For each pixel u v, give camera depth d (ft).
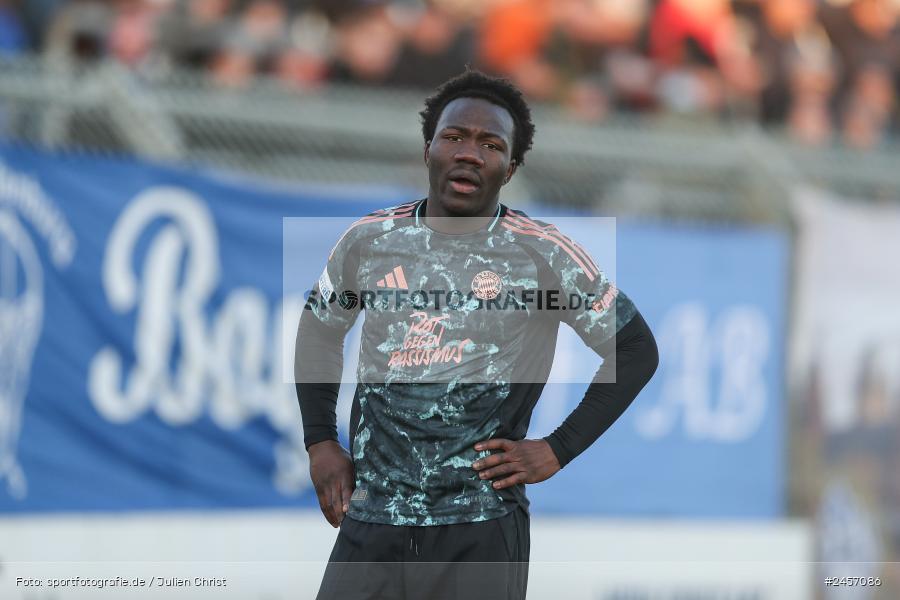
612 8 92.94
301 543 69.62
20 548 63.57
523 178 78.18
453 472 34.35
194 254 68.44
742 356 77.82
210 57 84.84
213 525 67.82
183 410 67.77
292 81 85.46
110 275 66.39
